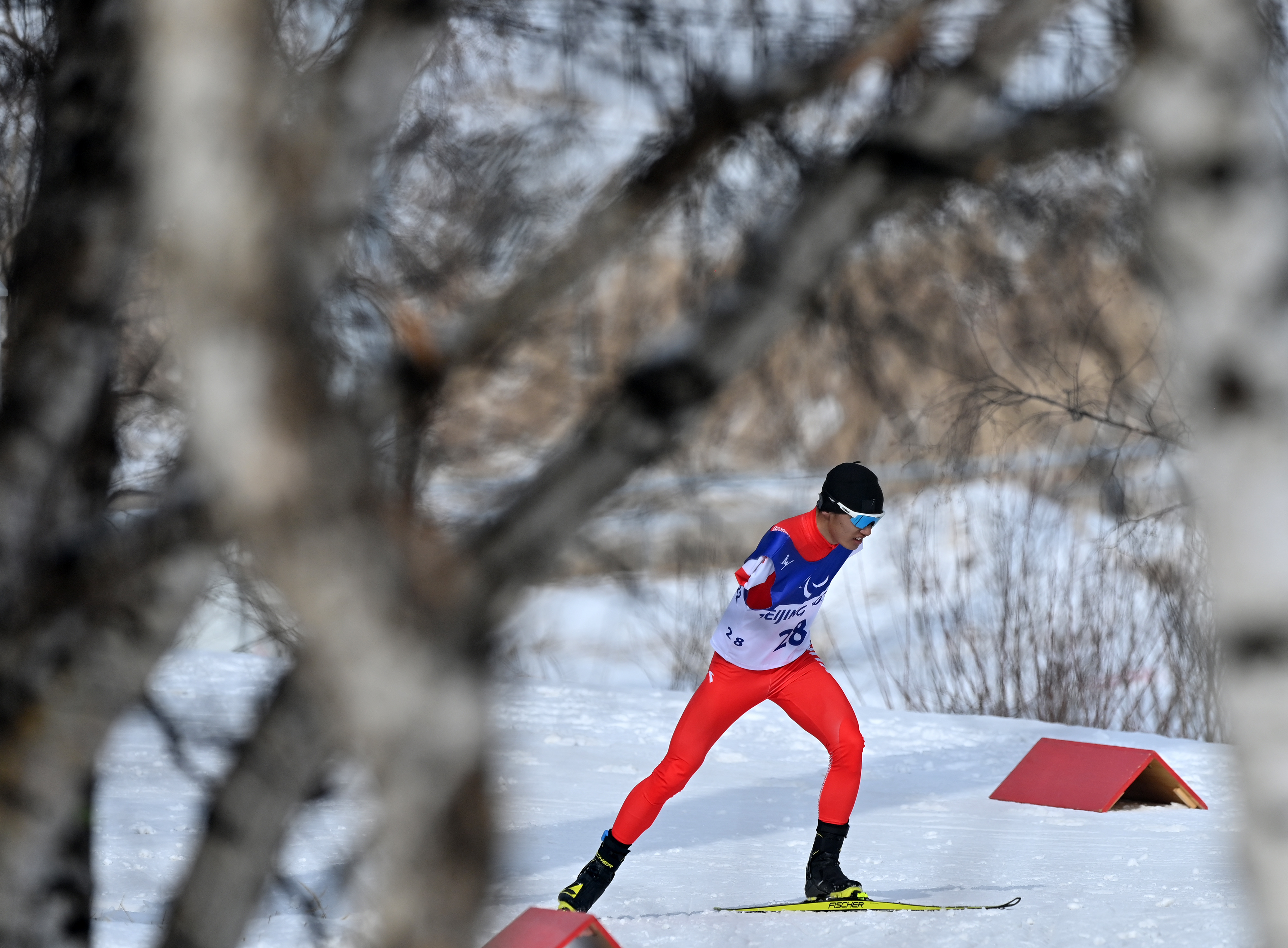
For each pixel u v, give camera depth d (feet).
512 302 4.96
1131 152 4.27
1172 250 3.83
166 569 6.07
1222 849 24.53
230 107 3.35
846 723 19.74
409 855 3.34
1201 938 16.34
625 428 4.09
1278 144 3.79
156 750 26.05
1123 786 30.09
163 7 3.37
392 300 4.87
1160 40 3.80
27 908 6.38
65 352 7.20
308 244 3.44
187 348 3.36
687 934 18.04
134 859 19.56
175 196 3.35
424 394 4.70
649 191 5.05
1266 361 3.69
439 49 6.98
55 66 7.35
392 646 3.37
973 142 4.17
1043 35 4.22
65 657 6.20
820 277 4.20
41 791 6.27
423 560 3.49
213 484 3.48
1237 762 3.84
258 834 5.24
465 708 3.42
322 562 3.34
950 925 18.17
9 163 8.62
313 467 3.34
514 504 3.96
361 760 3.44
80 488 7.12
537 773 31.65
